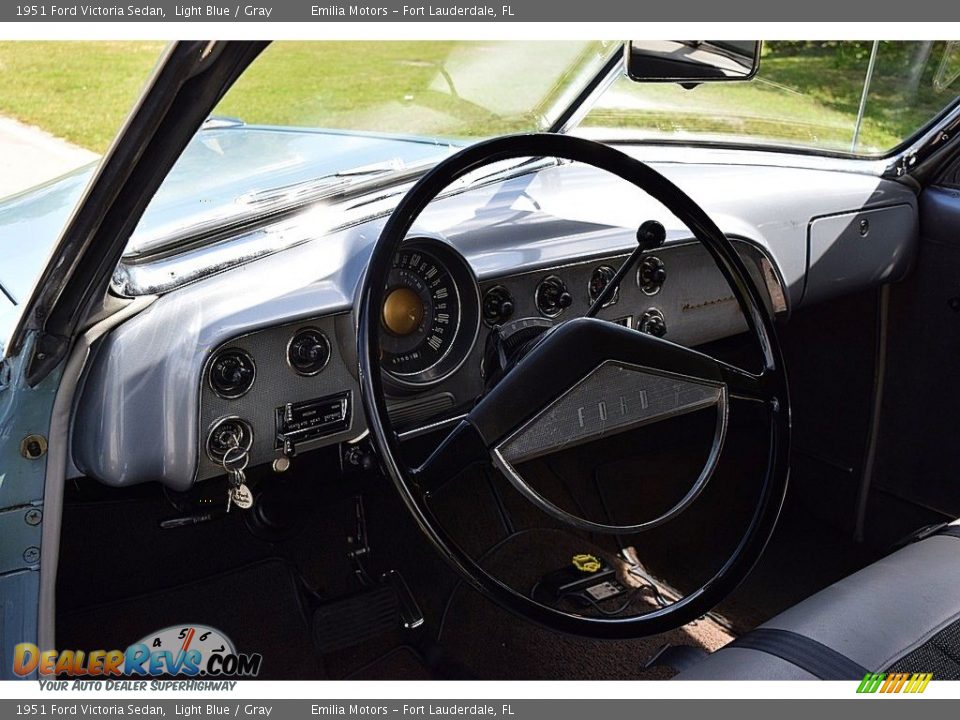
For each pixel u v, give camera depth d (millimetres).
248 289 1386
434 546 1069
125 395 1298
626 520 2146
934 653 960
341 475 1707
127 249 1381
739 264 1319
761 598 2008
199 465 1387
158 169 1024
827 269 1961
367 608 1831
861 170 2059
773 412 1295
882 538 2178
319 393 1445
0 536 1256
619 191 1781
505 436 1096
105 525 1737
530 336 1321
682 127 2000
